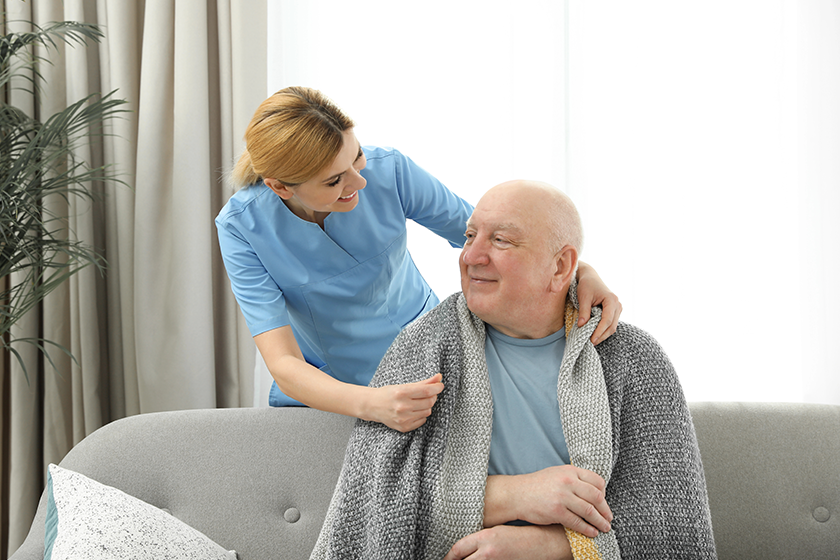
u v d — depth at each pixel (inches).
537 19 91.7
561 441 41.2
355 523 40.0
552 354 43.3
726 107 92.6
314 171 41.1
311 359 58.7
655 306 93.8
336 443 53.8
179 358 79.2
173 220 79.6
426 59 90.8
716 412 57.2
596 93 92.4
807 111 91.6
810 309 91.8
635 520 37.7
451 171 91.4
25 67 78.0
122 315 81.7
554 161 91.8
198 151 80.2
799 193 91.8
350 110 90.0
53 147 78.5
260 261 51.2
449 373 41.3
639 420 40.2
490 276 39.9
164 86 80.7
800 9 91.6
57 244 75.3
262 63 82.0
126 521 42.1
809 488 54.9
